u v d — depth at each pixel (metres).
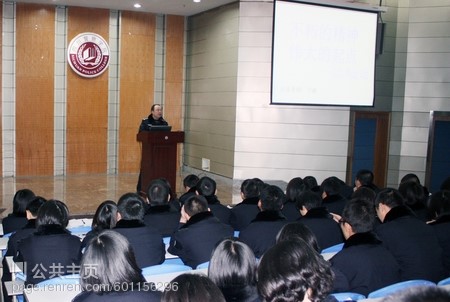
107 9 9.78
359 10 7.56
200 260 3.03
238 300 1.72
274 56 7.32
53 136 9.62
